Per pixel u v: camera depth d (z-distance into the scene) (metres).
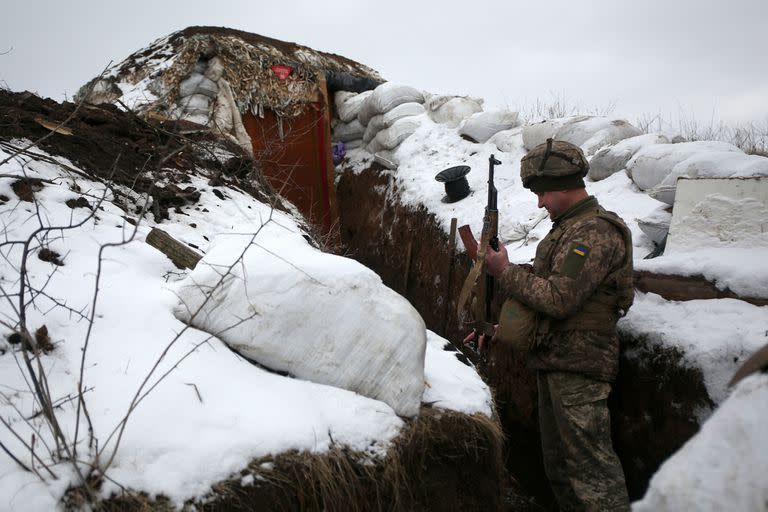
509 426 3.51
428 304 5.61
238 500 1.69
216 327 2.15
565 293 2.25
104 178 3.31
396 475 1.99
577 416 2.34
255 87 7.22
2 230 2.39
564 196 2.45
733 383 1.04
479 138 6.89
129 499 1.58
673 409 2.45
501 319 2.46
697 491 0.91
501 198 5.50
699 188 2.86
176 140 4.34
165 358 1.98
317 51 9.01
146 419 1.75
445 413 2.27
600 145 5.38
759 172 3.04
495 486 2.34
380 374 2.13
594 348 2.34
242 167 4.47
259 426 1.85
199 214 3.48
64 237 2.47
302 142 7.66
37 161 3.03
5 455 1.58
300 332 2.12
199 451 1.72
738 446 0.91
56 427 1.56
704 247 2.82
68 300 2.14
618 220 2.37
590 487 2.32
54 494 1.53
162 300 2.23
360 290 2.14
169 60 7.04
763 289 2.42
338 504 1.85
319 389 2.09
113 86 7.01
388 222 6.96
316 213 7.77
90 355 1.95
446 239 5.55
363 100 8.39
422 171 6.86
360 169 8.17
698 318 2.53
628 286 2.36
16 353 1.89
